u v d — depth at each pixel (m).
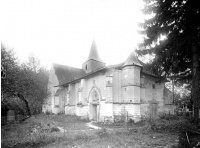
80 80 24.22
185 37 9.84
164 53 11.98
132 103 16.73
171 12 10.26
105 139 8.84
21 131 10.41
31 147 7.61
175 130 10.57
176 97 31.95
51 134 9.14
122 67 18.88
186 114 20.28
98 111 18.97
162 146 7.56
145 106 18.58
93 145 7.77
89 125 15.30
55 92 31.84
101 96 18.55
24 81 16.02
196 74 10.60
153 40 12.31
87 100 21.28
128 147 7.48
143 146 7.58
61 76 32.66
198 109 10.17
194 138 6.70
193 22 9.31
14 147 7.54
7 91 14.83
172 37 10.70
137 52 13.89
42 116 18.95
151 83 20.83
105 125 15.08
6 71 12.81
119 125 14.85
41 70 29.97
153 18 11.48
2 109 17.61
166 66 13.08
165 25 11.18
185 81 15.39
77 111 22.17
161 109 20.89
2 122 14.18
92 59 33.94
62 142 8.27
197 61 10.89
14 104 20.42
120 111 17.41
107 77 17.73
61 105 29.34
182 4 9.82
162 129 11.02
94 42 36.34
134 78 17.47
